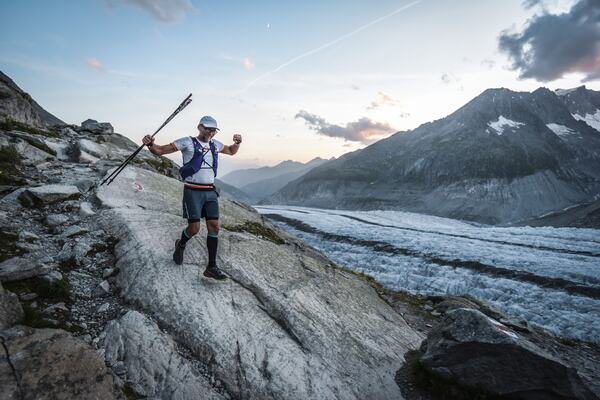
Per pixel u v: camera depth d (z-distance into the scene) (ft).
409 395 16.30
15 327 12.21
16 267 16.22
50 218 22.09
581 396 15.12
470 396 15.74
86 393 11.23
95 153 38.17
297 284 22.12
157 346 14.80
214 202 18.66
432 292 64.95
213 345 15.55
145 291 17.62
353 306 22.66
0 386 9.98
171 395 13.25
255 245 25.39
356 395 15.51
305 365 16.11
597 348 31.63
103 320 15.94
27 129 38.70
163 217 25.21
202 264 20.56
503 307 54.95
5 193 23.67
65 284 16.83
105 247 20.95
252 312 18.11
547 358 15.15
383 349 19.13
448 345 16.34
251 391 14.28
